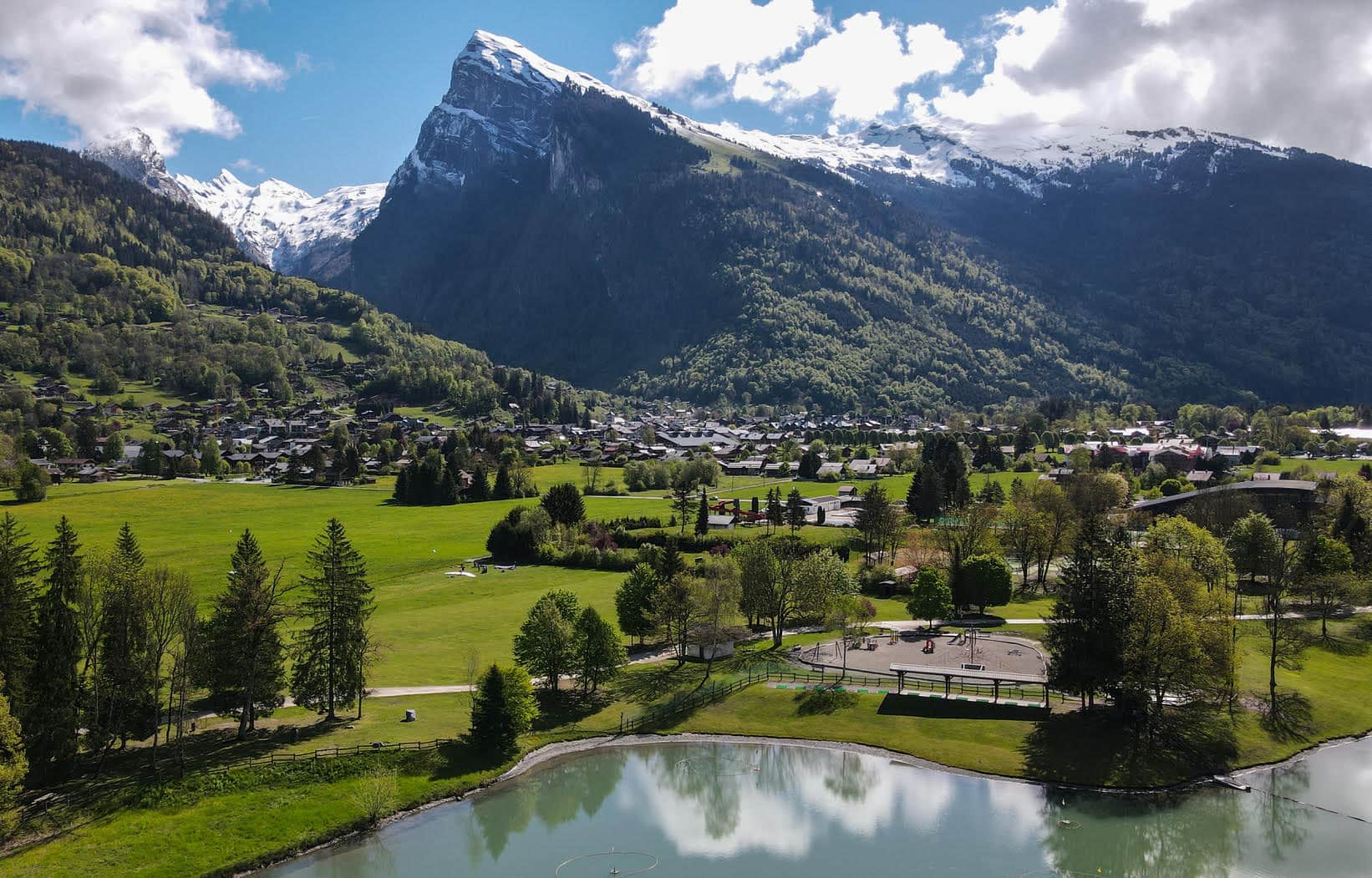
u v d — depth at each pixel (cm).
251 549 8344
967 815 7612
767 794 8069
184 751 7844
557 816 7688
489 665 9075
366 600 8819
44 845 6525
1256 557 13575
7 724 6538
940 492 19412
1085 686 8756
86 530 17550
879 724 9138
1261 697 9544
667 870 6850
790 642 11525
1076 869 6850
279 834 7069
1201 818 7562
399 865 6912
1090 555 9112
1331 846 7131
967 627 12025
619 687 10081
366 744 8112
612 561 15362
